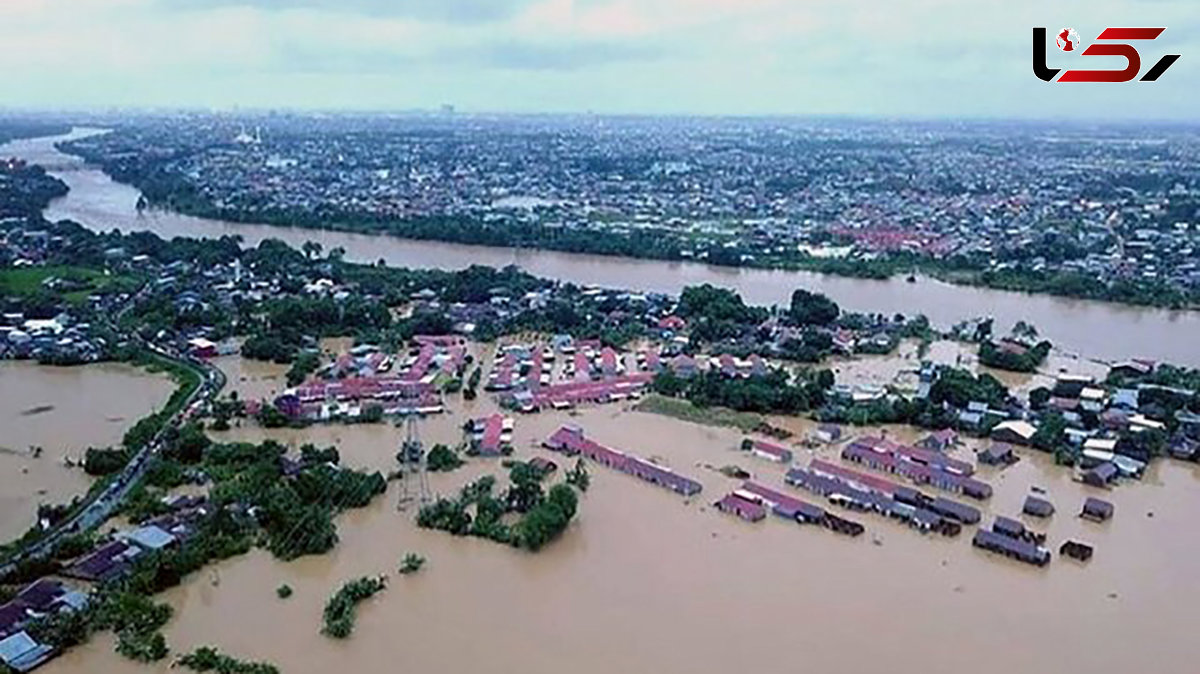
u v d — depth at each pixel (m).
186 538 110.44
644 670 89.38
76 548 107.62
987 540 113.62
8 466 132.38
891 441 145.50
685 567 108.50
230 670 87.81
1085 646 94.69
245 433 146.38
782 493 127.19
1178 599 103.62
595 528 117.62
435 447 135.88
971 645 94.31
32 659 88.81
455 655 91.31
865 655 92.31
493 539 113.81
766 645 93.56
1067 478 135.00
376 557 109.94
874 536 117.06
